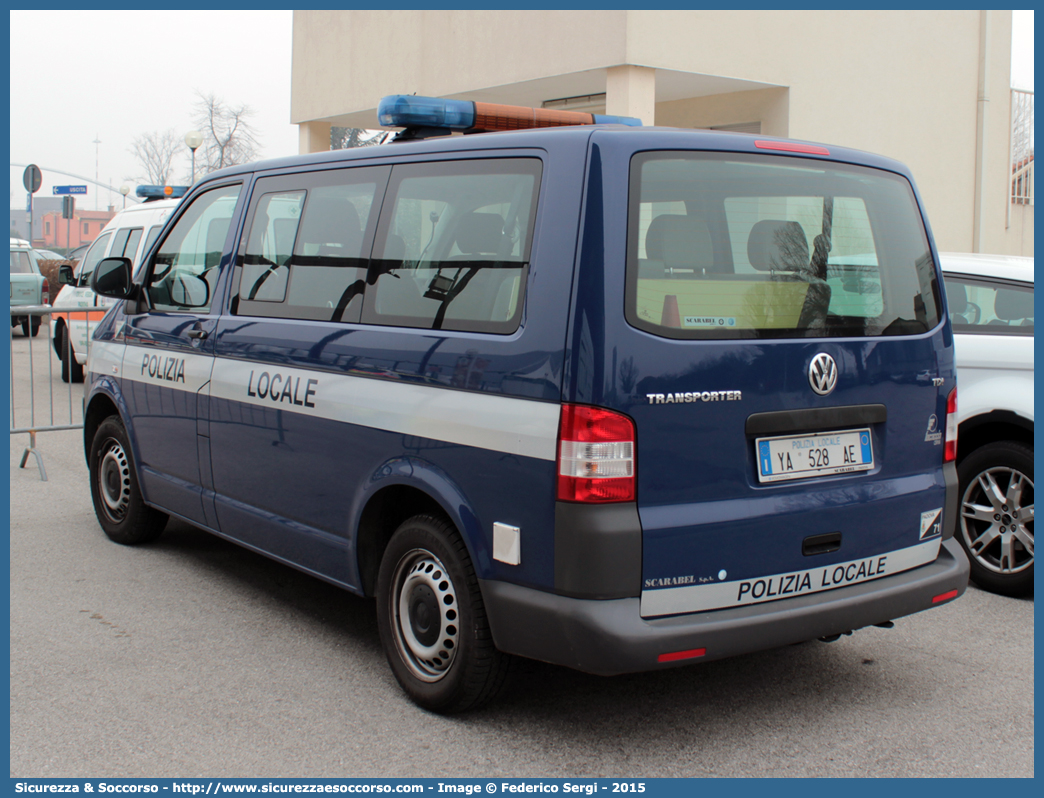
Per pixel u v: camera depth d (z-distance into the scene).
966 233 15.28
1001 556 5.12
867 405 3.55
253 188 4.80
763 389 3.27
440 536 3.51
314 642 4.37
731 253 3.30
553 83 12.98
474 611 3.41
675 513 3.11
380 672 4.04
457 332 3.47
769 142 3.47
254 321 4.54
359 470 3.85
